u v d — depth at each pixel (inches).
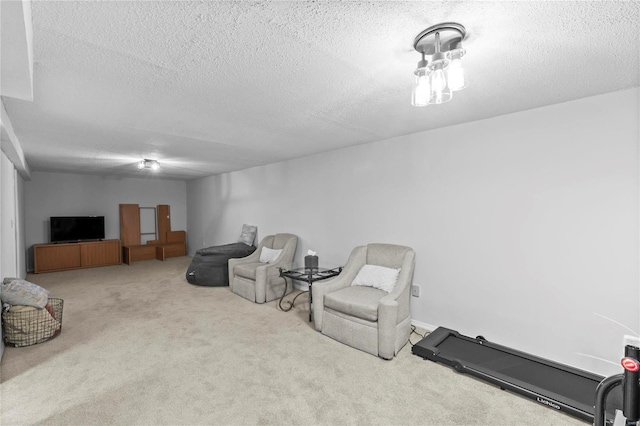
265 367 94.7
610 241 85.5
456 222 116.1
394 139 134.6
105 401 78.3
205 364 96.6
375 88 81.5
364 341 104.3
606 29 54.5
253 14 50.2
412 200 129.1
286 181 193.8
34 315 110.0
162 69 70.3
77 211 264.7
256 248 213.8
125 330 123.4
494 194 106.4
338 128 120.0
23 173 198.8
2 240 120.6
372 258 133.5
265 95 86.4
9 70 56.6
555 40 58.4
